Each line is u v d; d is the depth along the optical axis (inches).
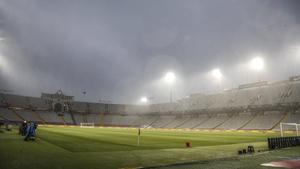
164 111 4128.9
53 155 691.4
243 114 3115.2
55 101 4202.8
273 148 949.8
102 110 4527.6
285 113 2723.9
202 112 3528.5
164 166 565.6
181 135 1827.0
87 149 856.9
